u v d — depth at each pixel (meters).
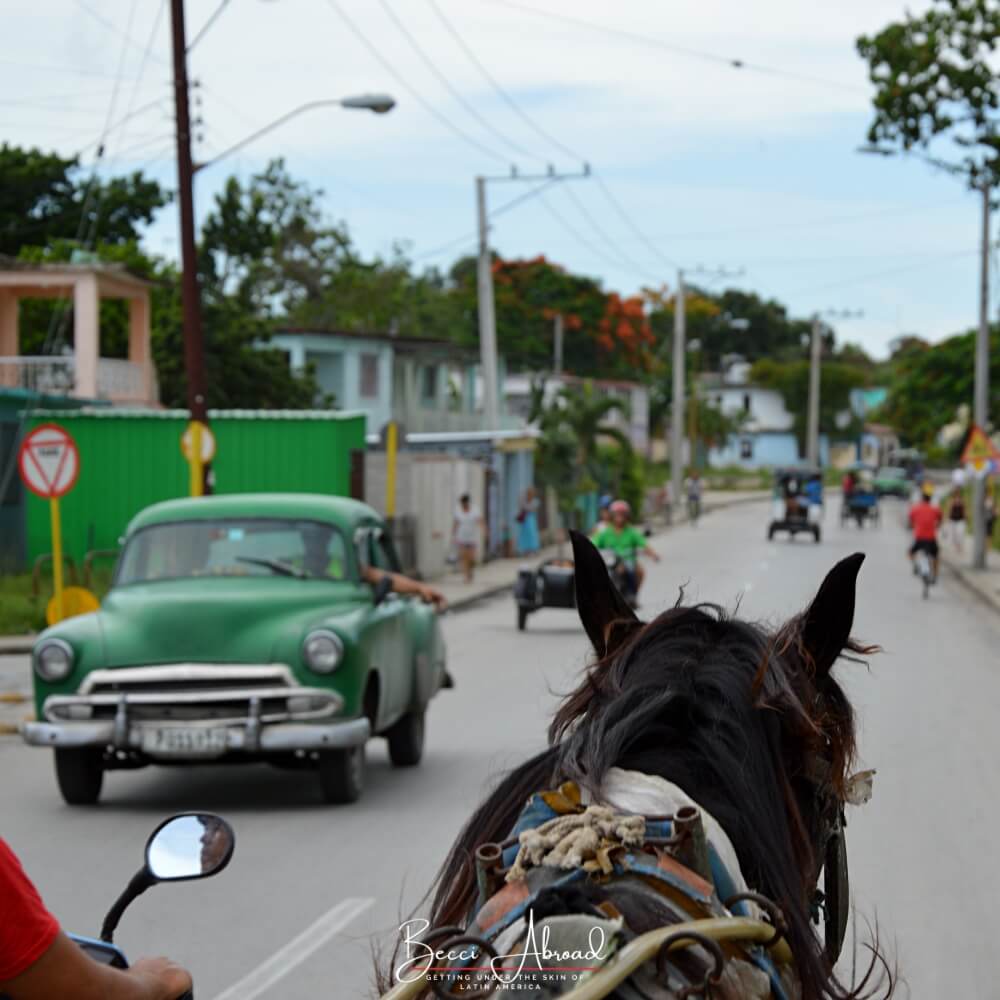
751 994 2.51
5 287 34.06
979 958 6.87
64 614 16.69
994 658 19.69
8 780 11.71
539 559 40.12
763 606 25.48
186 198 20.81
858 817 9.98
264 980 6.54
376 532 12.26
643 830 2.56
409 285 71.19
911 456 121.44
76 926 7.39
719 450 108.75
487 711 14.76
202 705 10.16
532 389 46.72
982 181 32.38
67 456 16.70
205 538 11.52
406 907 7.68
